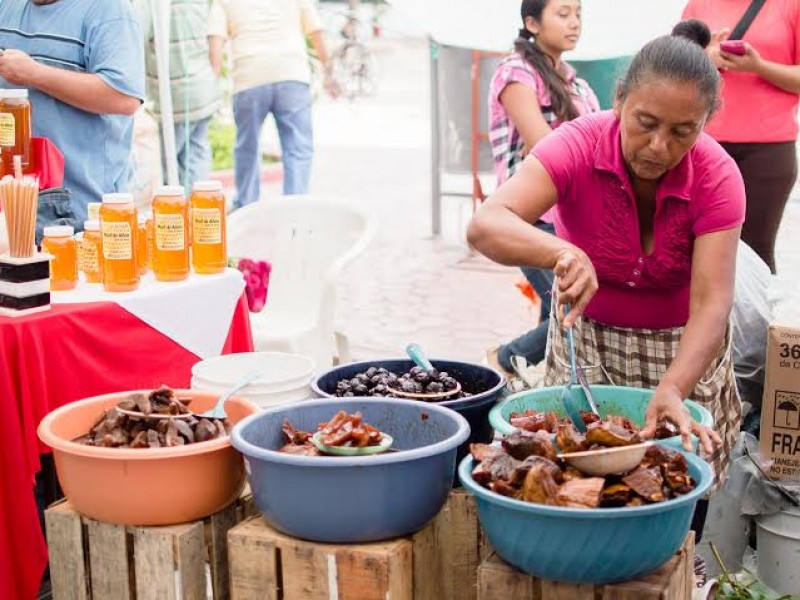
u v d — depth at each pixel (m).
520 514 1.60
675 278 2.29
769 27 3.89
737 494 2.82
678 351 2.12
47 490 2.68
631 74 1.99
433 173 7.53
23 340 2.42
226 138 8.98
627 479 1.66
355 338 5.28
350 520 1.75
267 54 6.12
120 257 2.74
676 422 1.92
